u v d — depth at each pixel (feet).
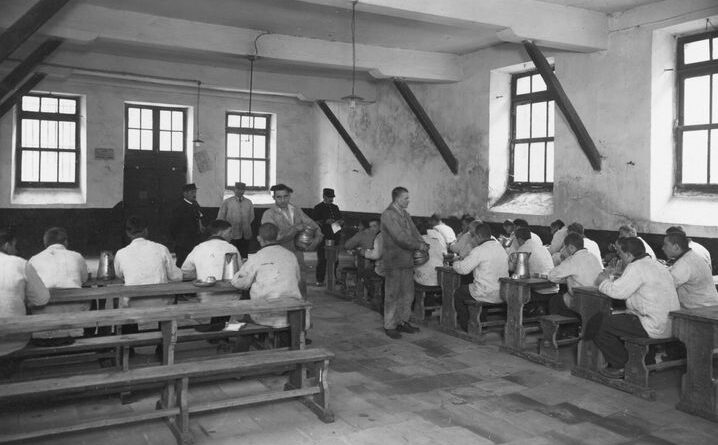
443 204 37.42
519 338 19.26
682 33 25.32
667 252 17.17
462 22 24.49
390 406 14.62
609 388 15.97
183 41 29.48
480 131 34.35
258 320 16.28
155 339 14.97
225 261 18.26
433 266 24.13
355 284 30.01
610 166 27.09
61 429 11.66
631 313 15.97
